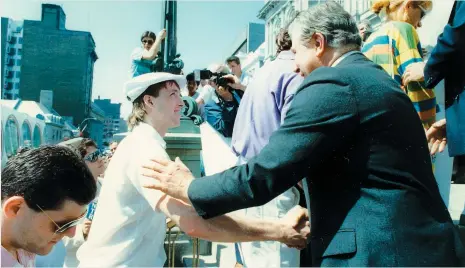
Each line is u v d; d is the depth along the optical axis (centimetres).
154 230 182
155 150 168
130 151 172
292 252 202
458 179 245
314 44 140
